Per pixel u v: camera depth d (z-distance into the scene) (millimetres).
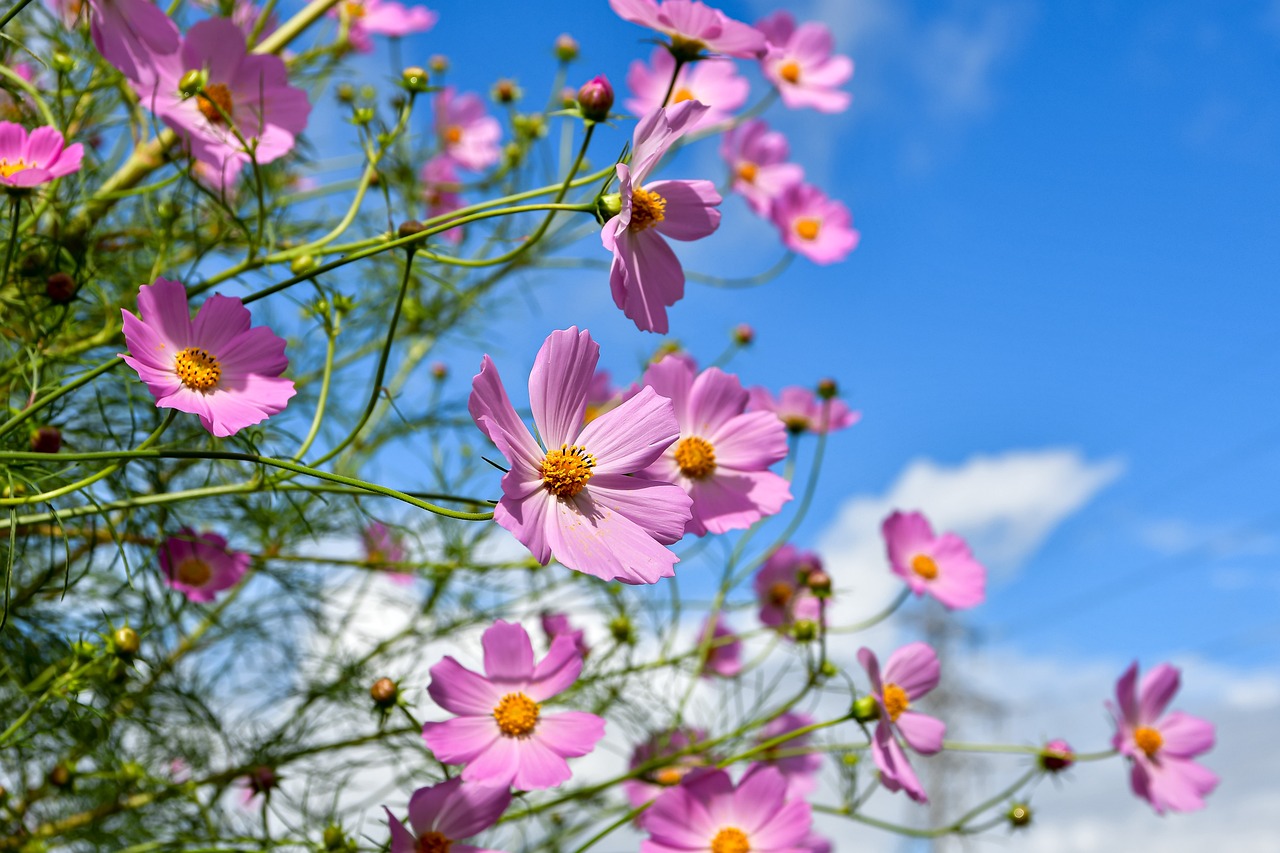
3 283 635
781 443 666
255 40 748
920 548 857
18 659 732
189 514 783
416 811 640
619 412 580
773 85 859
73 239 710
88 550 739
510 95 970
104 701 751
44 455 556
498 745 664
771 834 715
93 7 634
